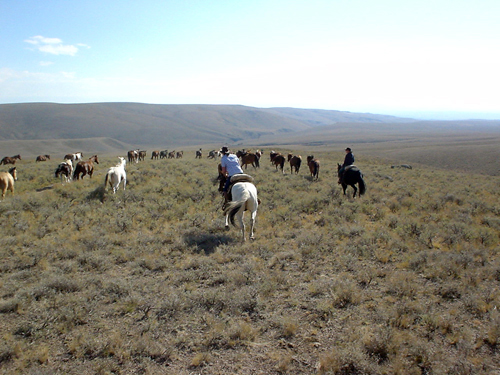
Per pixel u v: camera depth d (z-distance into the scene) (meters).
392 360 4.35
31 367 4.31
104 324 5.30
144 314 5.60
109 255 8.27
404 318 5.20
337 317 5.42
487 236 9.02
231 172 10.21
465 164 61.34
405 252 8.25
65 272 7.28
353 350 4.40
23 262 7.69
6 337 4.88
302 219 11.59
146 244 8.92
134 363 4.41
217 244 9.07
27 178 21.36
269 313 5.62
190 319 5.42
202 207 13.02
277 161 26.05
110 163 31.72
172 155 59.91
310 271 7.26
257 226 10.68
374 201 14.59
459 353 4.49
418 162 67.31
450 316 5.38
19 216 11.32
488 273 6.88
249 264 7.39
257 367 4.35
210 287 6.62
